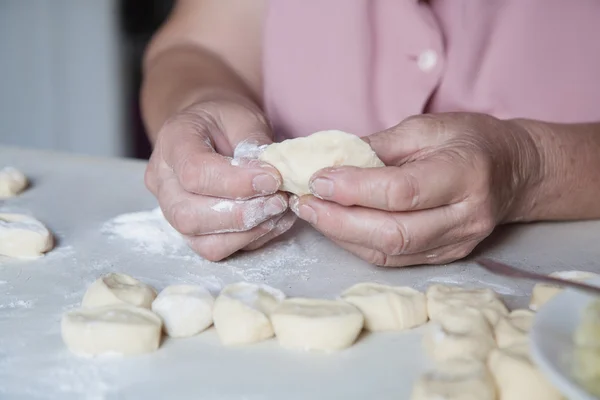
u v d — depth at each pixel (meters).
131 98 2.54
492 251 0.85
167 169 0.82
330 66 1.19
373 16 1.15
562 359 0.47
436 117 0.81
